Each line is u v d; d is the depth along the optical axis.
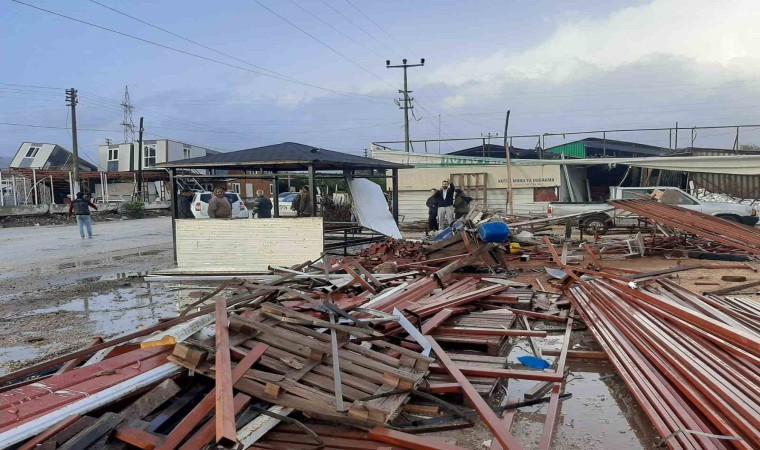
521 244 14.09
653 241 13.76
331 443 3.69
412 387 4.16
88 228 20.89
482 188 25.00
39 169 42.22
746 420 3.51
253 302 5.62
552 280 9.88
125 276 11.64
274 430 3.80
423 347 5.14
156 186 51.06
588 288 7.84
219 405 3.35
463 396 4.52
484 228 10.28
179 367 4.15
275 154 12.98
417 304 6.93
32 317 8.12
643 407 4.16
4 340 6.88
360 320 5.33
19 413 3.27
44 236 22.20
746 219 17.06
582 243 14.50
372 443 3.69
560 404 4.60
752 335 4.62
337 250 14.49
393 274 9.15
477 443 3.92
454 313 6.83
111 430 3.24
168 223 30.39
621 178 27.77
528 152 33.38
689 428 3.67
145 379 3.89
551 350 5.86
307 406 3.84
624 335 5.73
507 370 5.05
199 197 19.14
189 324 4.57
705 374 4.19
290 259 11.97
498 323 6.57
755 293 8.40
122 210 35.91
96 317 8.07
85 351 4.61
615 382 5.07
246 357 4.13
